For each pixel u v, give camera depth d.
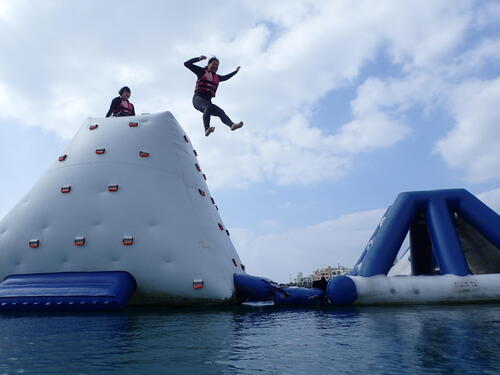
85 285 9.25
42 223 10.34
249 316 7.26
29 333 5.14
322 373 2.96
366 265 9.60
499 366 3.13
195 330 5.31
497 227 10.06
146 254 9.85
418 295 9.02
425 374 2.91
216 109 9.48
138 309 9.25
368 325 5.51
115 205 10.30
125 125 11.70
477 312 7.04
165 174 10.95
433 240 10.17
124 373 3.01
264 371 3.04
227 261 10.66
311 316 7.02
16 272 10.09
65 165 11.12
